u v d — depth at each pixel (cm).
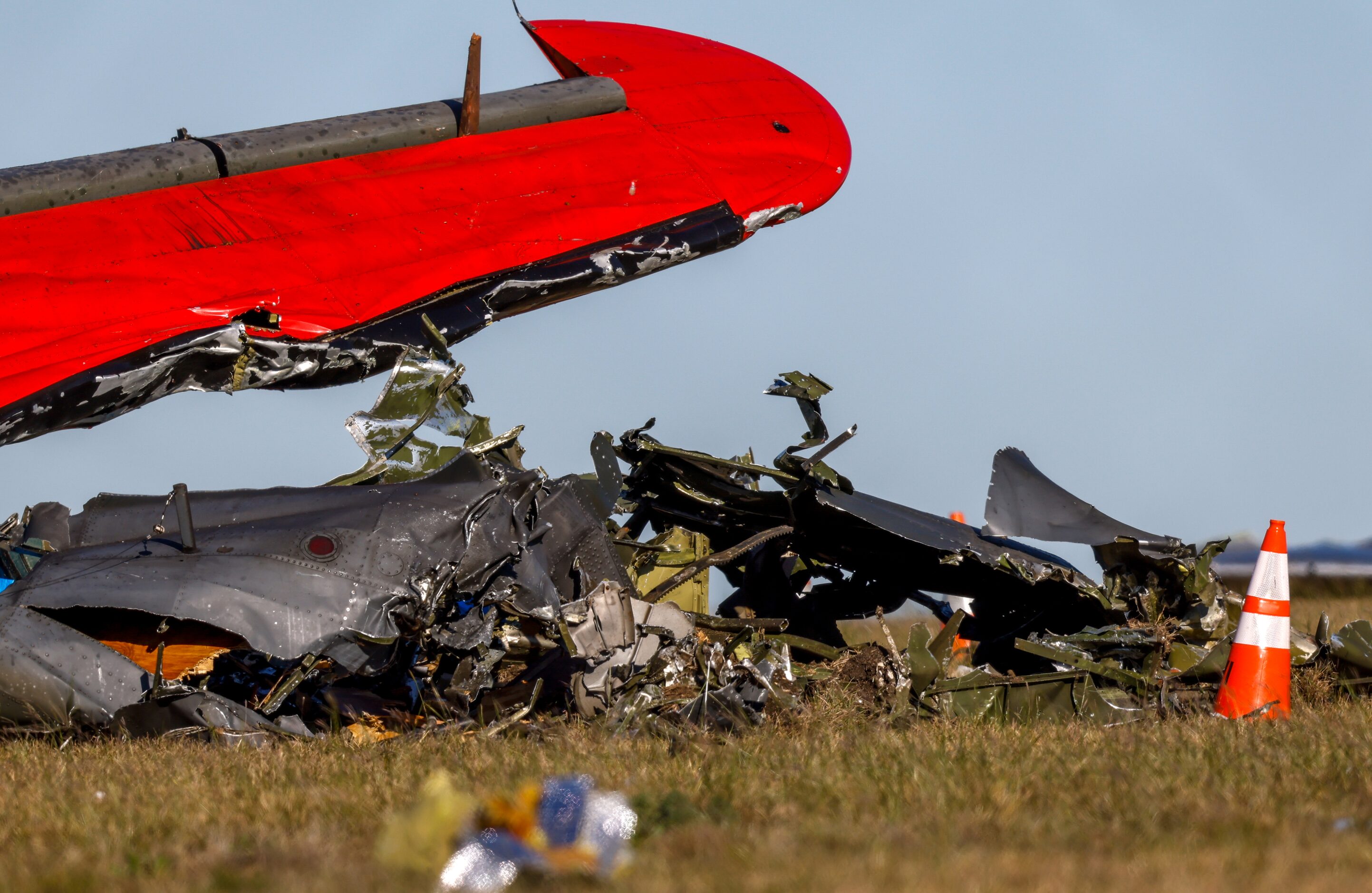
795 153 6931
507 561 3206
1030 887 1458
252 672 3162
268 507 3325
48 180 4919
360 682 3266
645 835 1753
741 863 1583
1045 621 4241
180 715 2850
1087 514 4022
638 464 4106
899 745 2473
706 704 2855
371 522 3156
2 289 4238
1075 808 1933
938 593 4428
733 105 7231
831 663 3456
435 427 3856
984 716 3303
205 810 2014
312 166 5625
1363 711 3105
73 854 1738
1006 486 4056
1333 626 5641
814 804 1956
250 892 1544
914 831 1769
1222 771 2158
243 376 4288
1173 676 3528
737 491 4062
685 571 3772
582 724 2955
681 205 6078
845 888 1428
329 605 2966
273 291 4600
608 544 3719
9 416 3722
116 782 2292
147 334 4156
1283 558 3297
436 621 3092
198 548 3052
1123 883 1472
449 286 4956
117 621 3098
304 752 2605
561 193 5897
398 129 5947
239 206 5128
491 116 6316
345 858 1711
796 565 4494
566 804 1684
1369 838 1712
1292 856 1594
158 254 4672
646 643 3155
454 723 2925
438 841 1639
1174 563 3841
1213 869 1541
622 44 7725
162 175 5212
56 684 2875
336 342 4472
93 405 3941
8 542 3284
